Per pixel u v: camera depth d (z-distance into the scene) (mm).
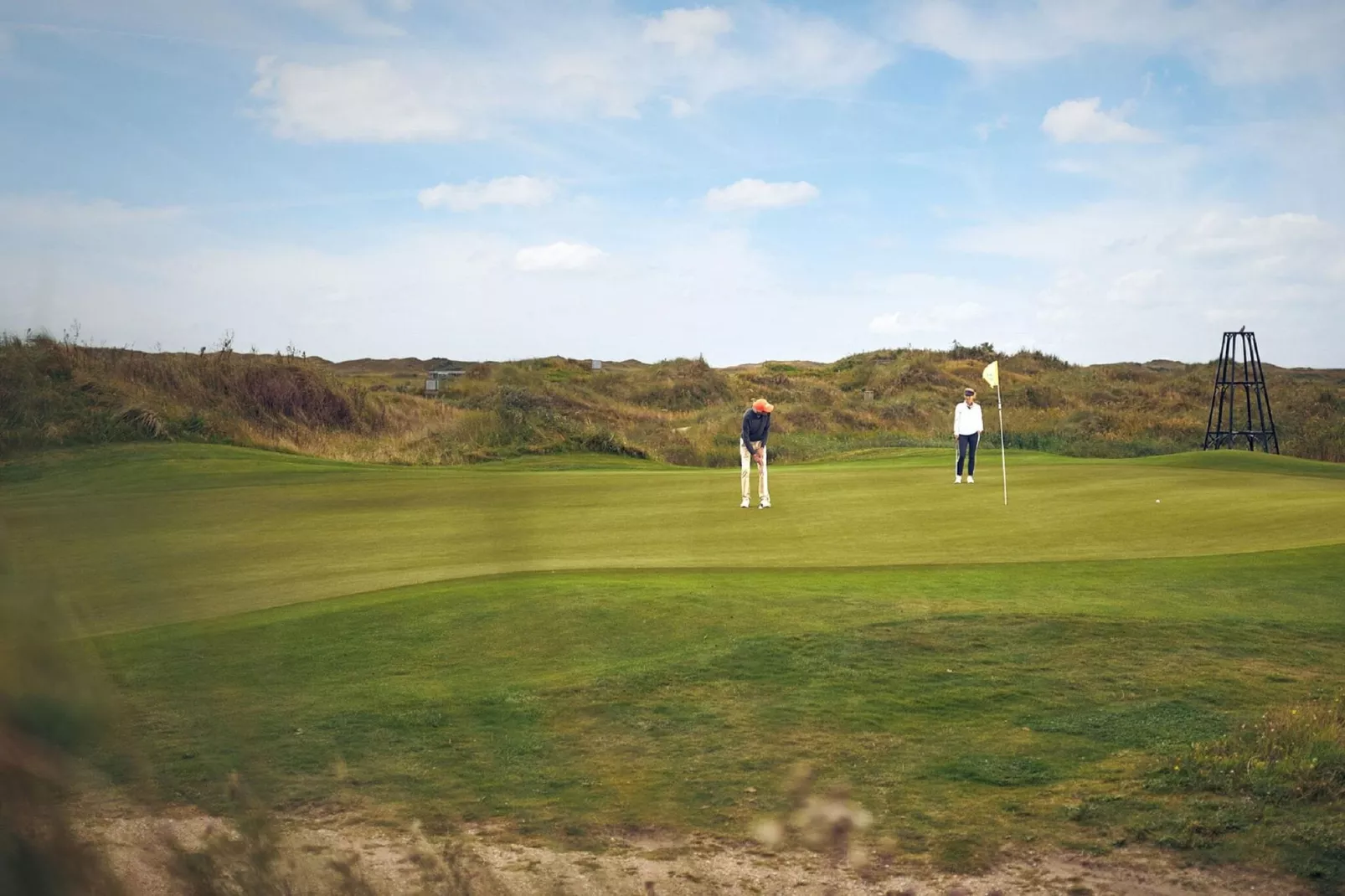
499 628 7812
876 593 8820
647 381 52719
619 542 11781
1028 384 54500
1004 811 4840
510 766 5332
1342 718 5766
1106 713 6129
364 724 5824
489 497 16141
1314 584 9086
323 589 9195
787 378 56750
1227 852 4430
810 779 3727
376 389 45969
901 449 33188
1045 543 11312
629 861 4312
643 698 6398
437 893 3518
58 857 1370
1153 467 19250
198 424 25172
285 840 2244
